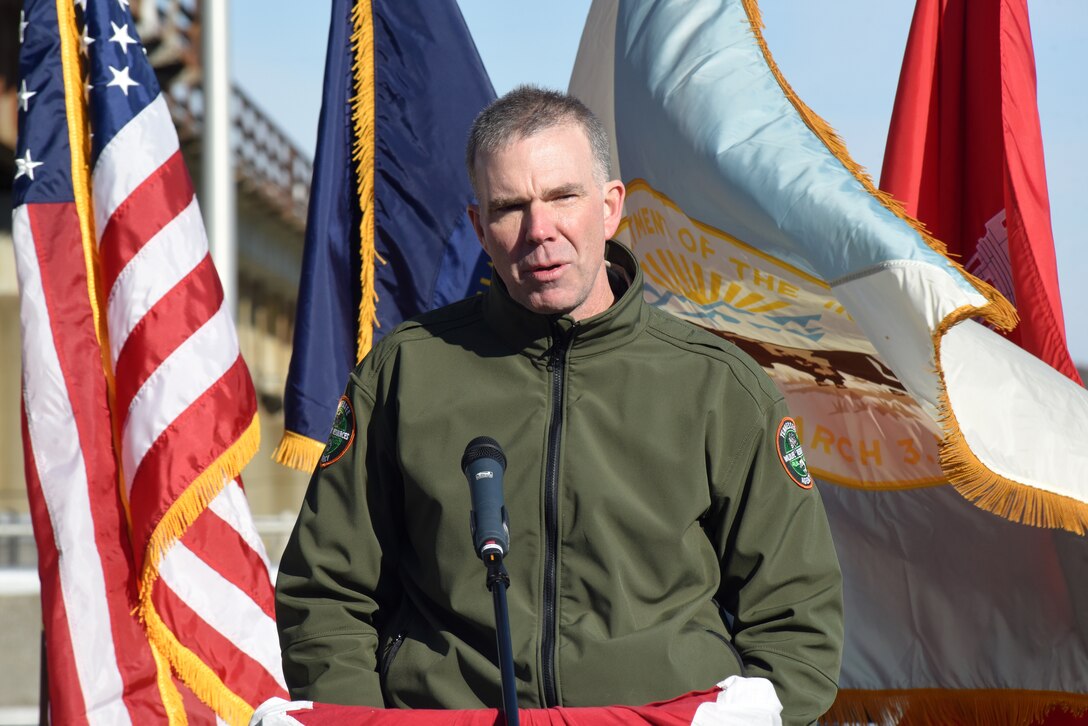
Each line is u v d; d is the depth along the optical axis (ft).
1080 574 42.57
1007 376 36.01
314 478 33.37
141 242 49.55
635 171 44.47
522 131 30.89
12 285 307.78
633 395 31.58
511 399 31.71
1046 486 34.65
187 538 48.70
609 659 29.50
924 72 51.31
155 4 256.32
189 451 48.06
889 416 42.78
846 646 45.32
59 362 49.67
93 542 48.83
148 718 47.85
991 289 33.53
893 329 34.50
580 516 30.55
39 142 50.96
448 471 31.30
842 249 35.37
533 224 30.60
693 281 42.93
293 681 31.78
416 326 33.81
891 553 44.62
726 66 41.60
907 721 44.62
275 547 168.35
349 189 50.34
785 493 31.48
